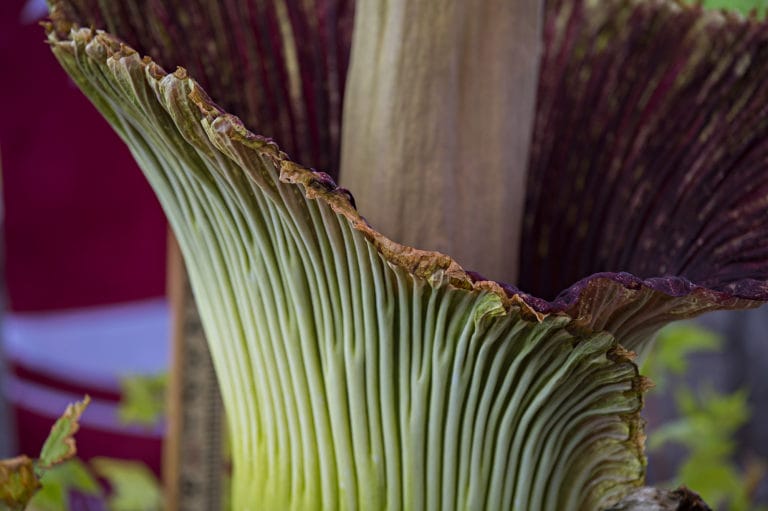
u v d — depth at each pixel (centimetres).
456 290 130
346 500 142
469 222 154
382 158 152
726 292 136
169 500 198
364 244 131
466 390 138
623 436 143
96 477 254
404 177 151
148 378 238
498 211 156
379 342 138
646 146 167
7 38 237
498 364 136
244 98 163
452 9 150
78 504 232
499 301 129
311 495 144
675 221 162
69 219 252
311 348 140
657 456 281
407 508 142
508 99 155
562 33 174
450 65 151
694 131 163
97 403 260
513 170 157
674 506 143
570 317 130
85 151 247
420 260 128
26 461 141
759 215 153
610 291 130
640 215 166
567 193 171
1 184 252
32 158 248
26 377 266
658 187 164
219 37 160
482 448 141
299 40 169
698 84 165
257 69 165
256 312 143
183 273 197
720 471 242
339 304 138
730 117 161
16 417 270
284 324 141
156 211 253
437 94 151
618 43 171
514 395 138
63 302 258
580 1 174
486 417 139
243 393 149
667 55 168
